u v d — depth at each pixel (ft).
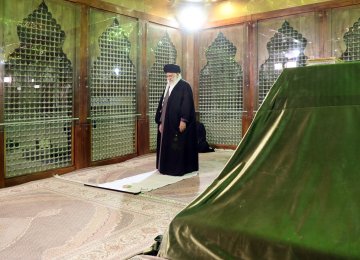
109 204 10.25
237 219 3.65
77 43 15.29
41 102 14.01
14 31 12.96
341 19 16.72
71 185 12.73
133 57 18.13
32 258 6.66
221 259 3.58
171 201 10.47
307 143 3.61
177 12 20.58
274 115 3.93
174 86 14.16
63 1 14.62
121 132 17.67
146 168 15.75
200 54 21.29
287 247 3.17
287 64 18.38
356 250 2.84
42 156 14.12
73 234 7.88
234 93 20.22
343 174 3.29
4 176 12.73
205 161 17.20
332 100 3.59
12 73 12.95
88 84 15.84
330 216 3.15
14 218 8.99
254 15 19.22
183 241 3.96
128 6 17.60
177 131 13.96
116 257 6.64
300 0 17.74
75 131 15.39
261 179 3.75
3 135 12.66
